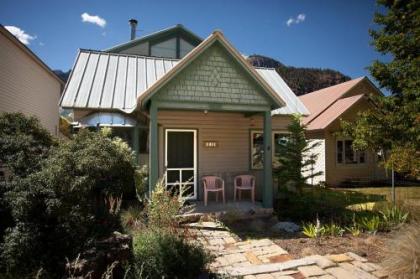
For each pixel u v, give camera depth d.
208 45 8.27
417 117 7.15
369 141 8.77
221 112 10.55
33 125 5.27
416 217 6.89
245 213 8.43
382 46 8.24
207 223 7.49
